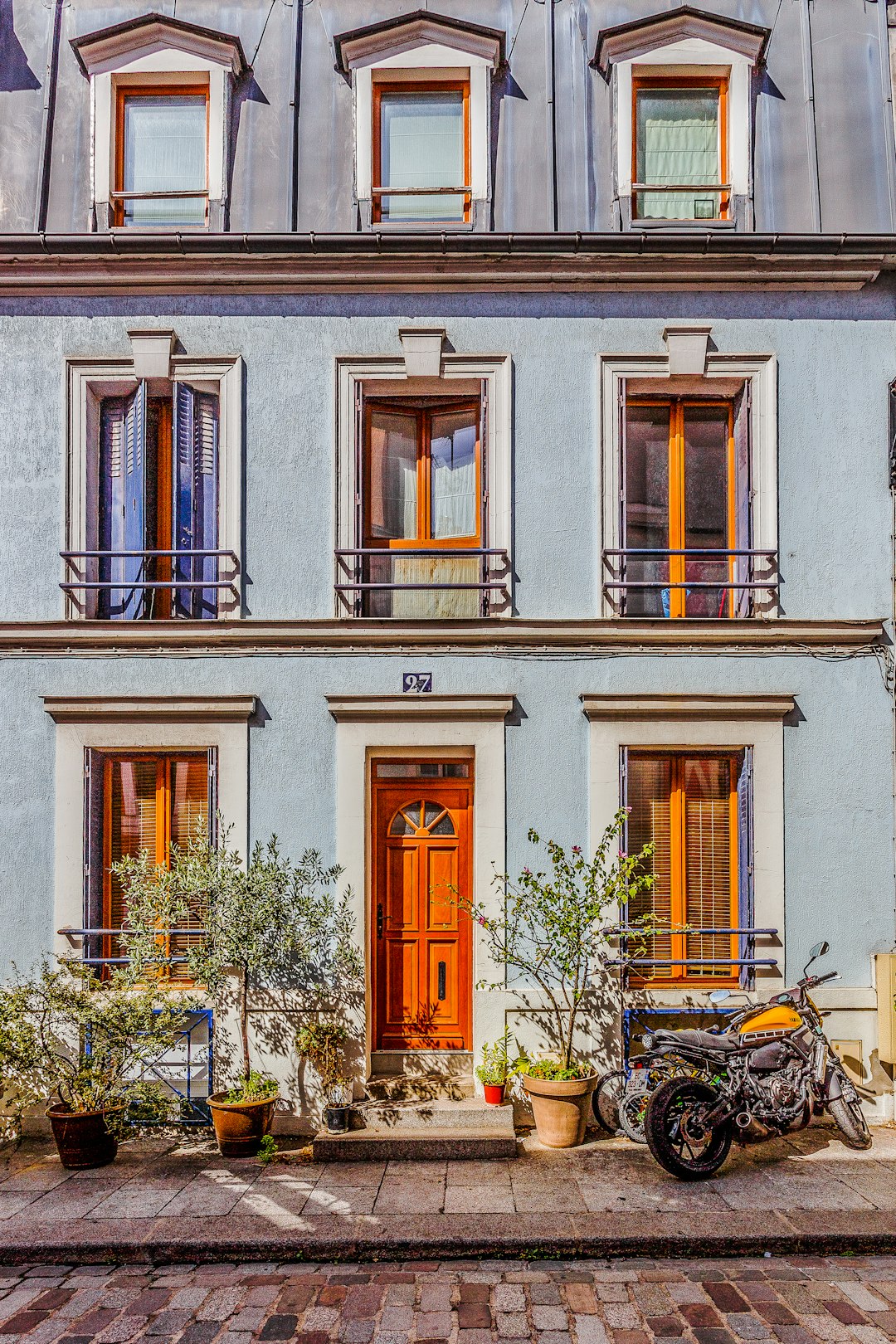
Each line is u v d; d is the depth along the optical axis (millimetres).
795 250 6824
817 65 7371
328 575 6918
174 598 6949
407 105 7359
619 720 6730
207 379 6984
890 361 7039
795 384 6992
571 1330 4070
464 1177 5578
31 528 6941
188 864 6242
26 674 6805
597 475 6918
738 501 7168
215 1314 4230
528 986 6590
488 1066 6414
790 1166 5754
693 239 6746
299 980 6570
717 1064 5809
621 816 6535
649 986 6641
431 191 7156
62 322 7000
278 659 6805
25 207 7137
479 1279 4531
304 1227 4906
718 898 6855
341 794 6715
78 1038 6582
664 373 6953
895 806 6789
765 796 6719
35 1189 5477
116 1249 4762
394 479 7320
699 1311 4223
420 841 6938
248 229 7074
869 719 6824
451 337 6969
